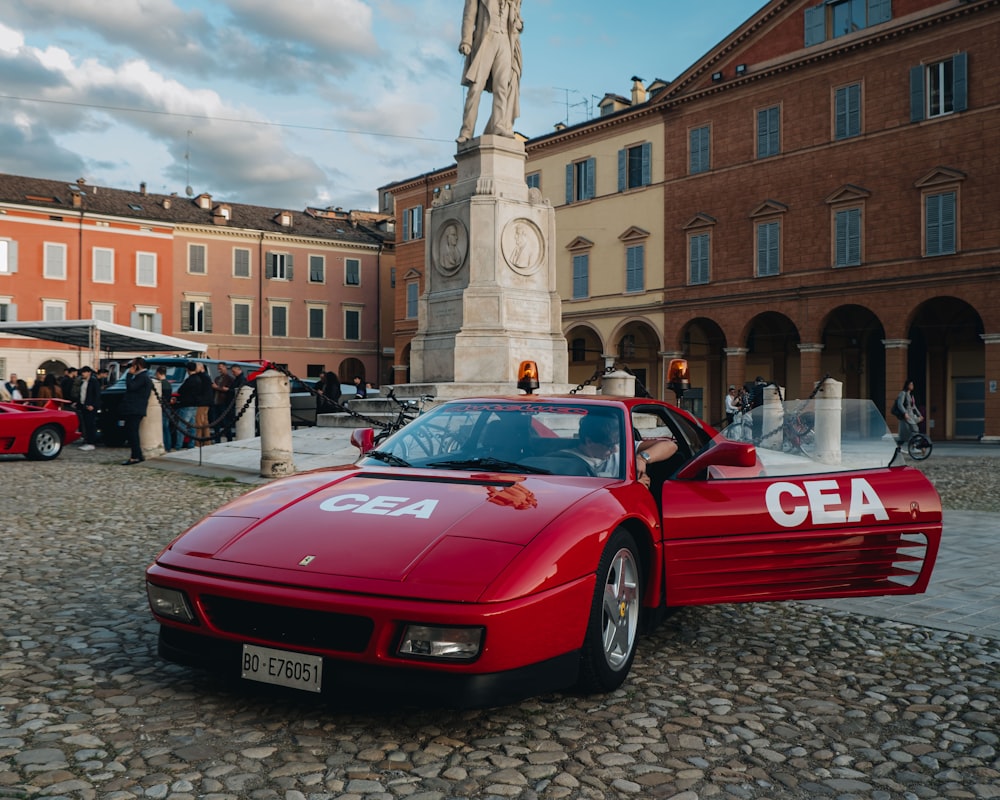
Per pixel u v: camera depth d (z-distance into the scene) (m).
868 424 4.74
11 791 2.75
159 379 17.16
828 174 32.84
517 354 16.06
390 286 60.88
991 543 8.11
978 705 3.78
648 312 39.00
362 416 13.84
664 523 4.23
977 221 28.92
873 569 4.55
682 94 37.41
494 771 2.99
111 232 51.53
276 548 3.46
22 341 48.34
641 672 4.14
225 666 3.37
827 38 32.75
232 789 2.81
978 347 32.03
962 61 29.19
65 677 3.89
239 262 55.56
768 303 34.69
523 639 3.15
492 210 16.12
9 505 9.78
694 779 2.97
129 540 7.58
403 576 3.18
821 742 3.33
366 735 3.27
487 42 16.53
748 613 5.40
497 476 4.09
